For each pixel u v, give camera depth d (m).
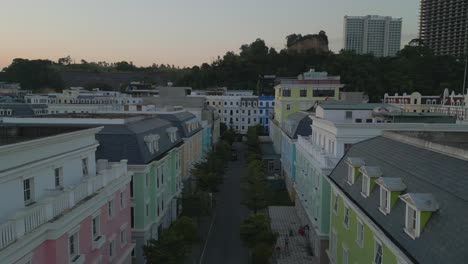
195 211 47.19
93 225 22.08
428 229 14.48
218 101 126.69
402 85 110.19
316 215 35.16
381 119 37.25
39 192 18.77
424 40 176.88
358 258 21.80
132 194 31.56
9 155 16.45
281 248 38.25
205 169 53.69
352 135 32.44
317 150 35.50
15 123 30.78
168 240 28.88
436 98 87.00
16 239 14.73
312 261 35.38
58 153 20.45
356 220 22.27
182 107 74.94
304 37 165.62
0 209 16.05
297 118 57.50
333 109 38.69
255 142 81.81
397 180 18.22
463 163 16.16
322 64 134.12
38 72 190.75
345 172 26.69
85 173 24.11
